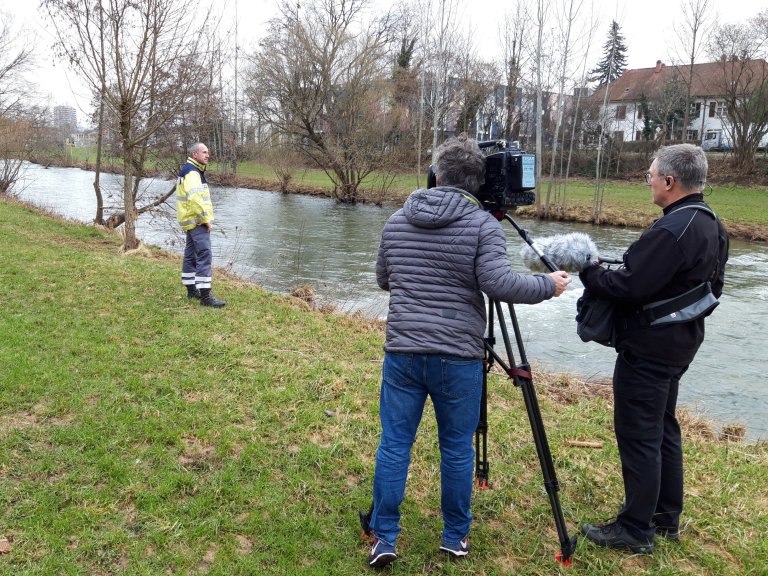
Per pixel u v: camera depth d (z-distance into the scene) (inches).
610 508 134.3
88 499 121.0
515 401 195.3
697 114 1936.5
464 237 100.5
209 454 143.1
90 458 135.2
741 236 834.8
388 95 1266.0
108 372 182.2
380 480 106.7
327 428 160.6
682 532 126.0
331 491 133.0
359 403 175.9
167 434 148.2
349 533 119.3
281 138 1267.2
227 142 1331.2
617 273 107.3
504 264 99.7
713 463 160.1
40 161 1589.6
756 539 125.0
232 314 265.3
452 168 103.9
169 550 110.0
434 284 102.7
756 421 243.4
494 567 112.7
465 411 105.4
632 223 901.8
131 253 418.9
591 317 114.3
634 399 112.0
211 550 111.7
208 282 272.7
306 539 116.6
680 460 121.2
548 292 101.0
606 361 310.0
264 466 139.4
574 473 147.4
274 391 179.2
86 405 160.4
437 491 136.1
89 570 103.6
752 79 1616.6
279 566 108.6
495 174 108.6
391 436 107.3
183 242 581.0
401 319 104.2
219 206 1039.0
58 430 146.1
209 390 177.8
